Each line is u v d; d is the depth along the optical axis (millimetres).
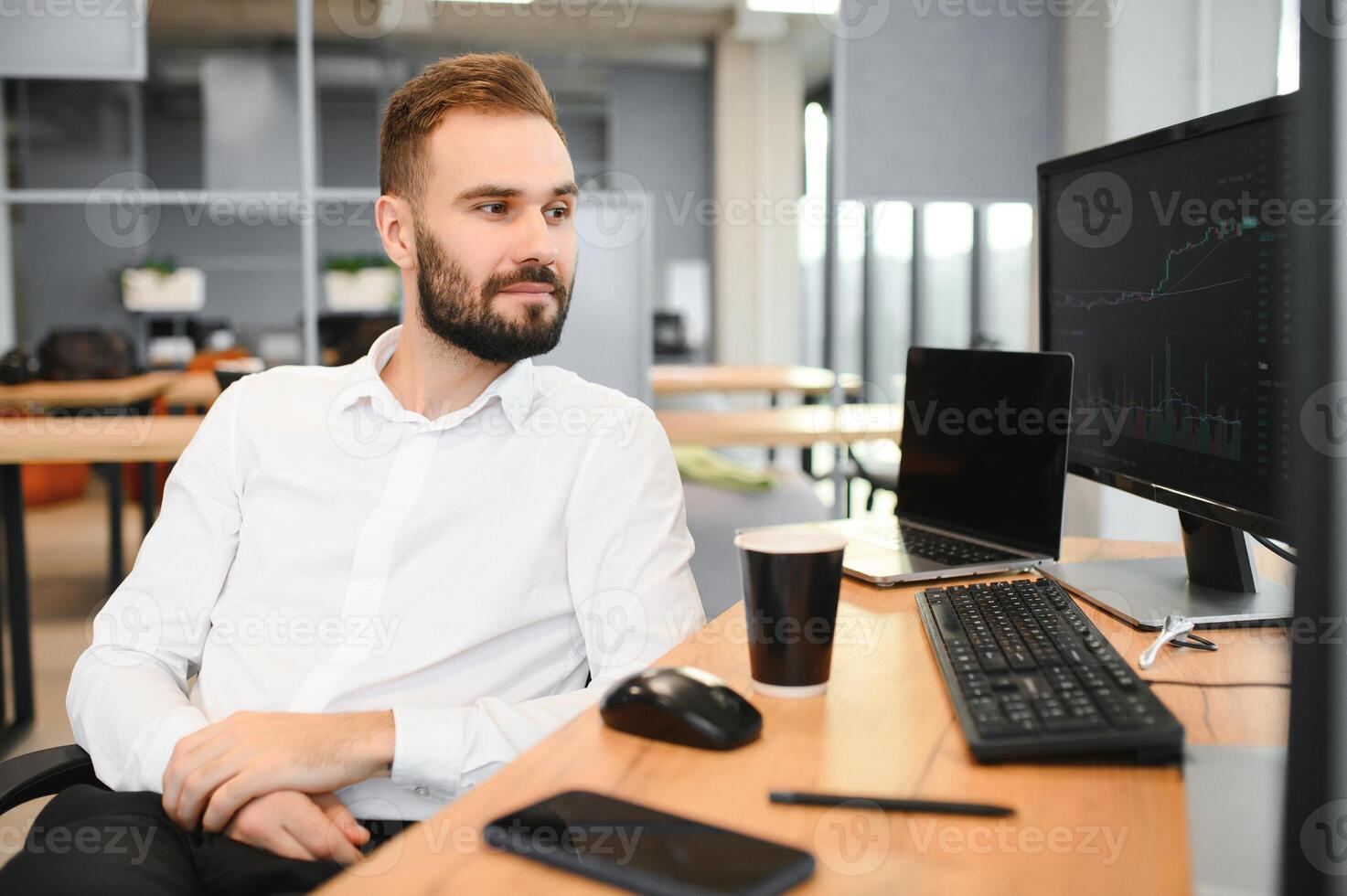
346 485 1226
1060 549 1392
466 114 1146
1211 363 1128
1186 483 1183
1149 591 1228
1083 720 772
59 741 2955
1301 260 498
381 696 1161
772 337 9469
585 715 870
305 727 1005
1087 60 3275
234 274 9992
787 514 3578
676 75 10484
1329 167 489
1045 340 1544
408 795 1076
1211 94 3156
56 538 5859
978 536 1476
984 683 867
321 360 4340
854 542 1499
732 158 9492
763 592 893
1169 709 808
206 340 7891
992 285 6785
